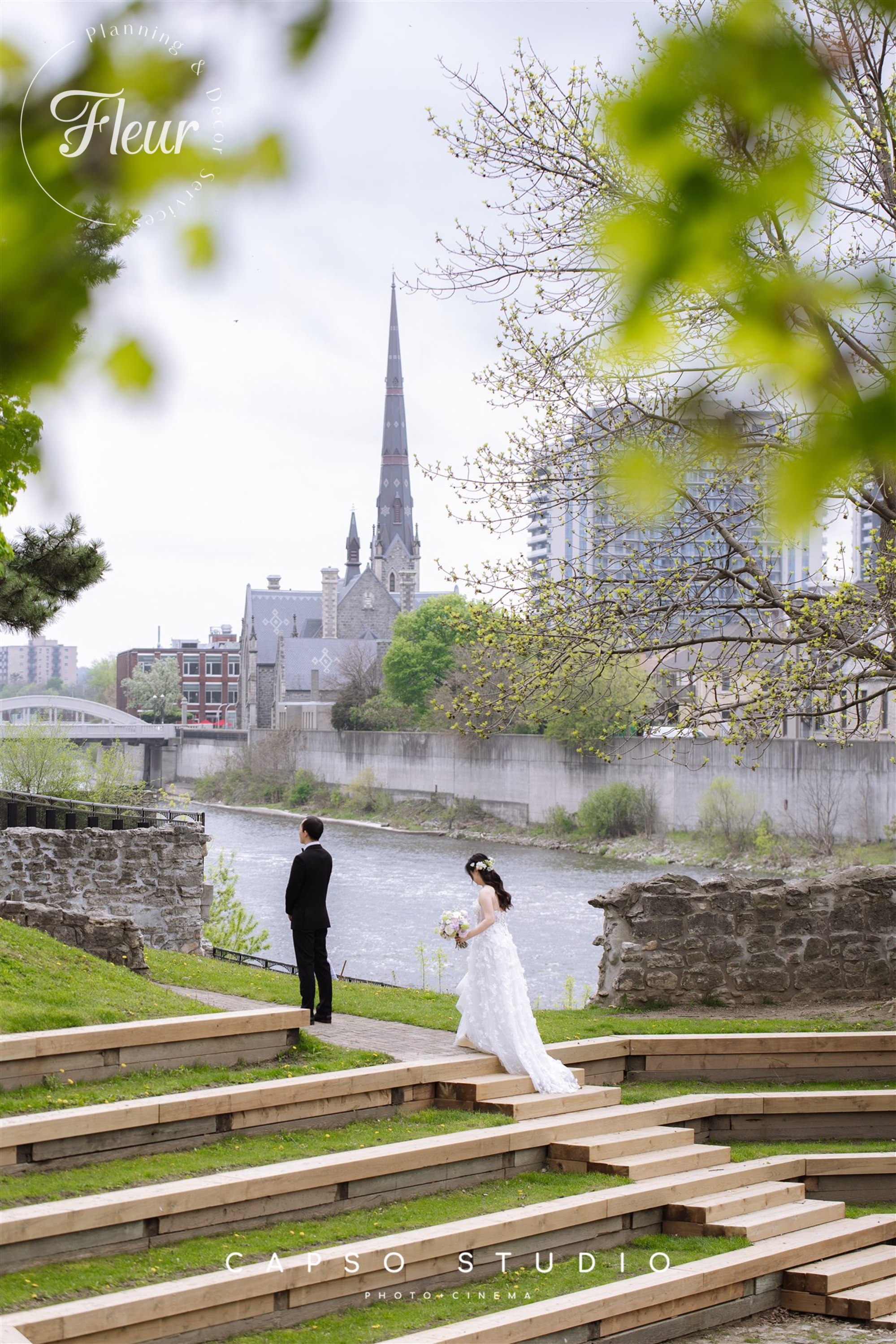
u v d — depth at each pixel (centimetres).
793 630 1590
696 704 1636
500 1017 1186
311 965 1376
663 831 7606
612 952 1686
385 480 19100
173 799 4747
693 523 1527
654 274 142
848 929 1667
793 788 6731
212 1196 858
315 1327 792
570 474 1546
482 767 9519
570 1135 1096
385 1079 1101
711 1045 1331
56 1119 900
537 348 1527
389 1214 933
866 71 1008
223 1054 1131
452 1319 819
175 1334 740
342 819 10494
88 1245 803
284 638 16738
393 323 19212
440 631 11675
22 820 2834
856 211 1326
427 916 5053
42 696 13275
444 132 1508
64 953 1373
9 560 1709
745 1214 1034
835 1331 909
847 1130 1240
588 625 1579
